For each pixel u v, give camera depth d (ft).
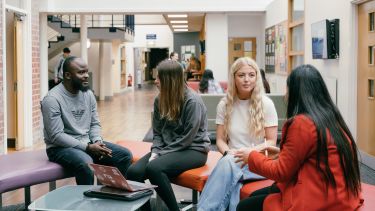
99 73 61.05
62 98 13.71
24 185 12.49
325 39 22.27
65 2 38.09
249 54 43.57
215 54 42.04
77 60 13.85
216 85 30.27
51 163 13.41
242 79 11.83
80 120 14.12
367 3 19.25
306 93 7.94
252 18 43.27
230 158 11.22
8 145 25.29
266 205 8.36
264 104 11.87
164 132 13.05
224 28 41.81
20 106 24.86
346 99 20.89
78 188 10.66
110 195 9.75
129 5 38.60
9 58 25.04
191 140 12.60
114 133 31.76
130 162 14.14
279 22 34.78
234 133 12.05
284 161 7.86
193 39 82.74
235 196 11.02
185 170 12.40
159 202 13.55
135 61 89.76
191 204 14.39
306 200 7.68
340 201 7.66
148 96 67.67
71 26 56.90
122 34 55.57
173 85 12.68
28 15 24.99
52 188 14.83
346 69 20.85
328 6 23.08
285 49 32.86
